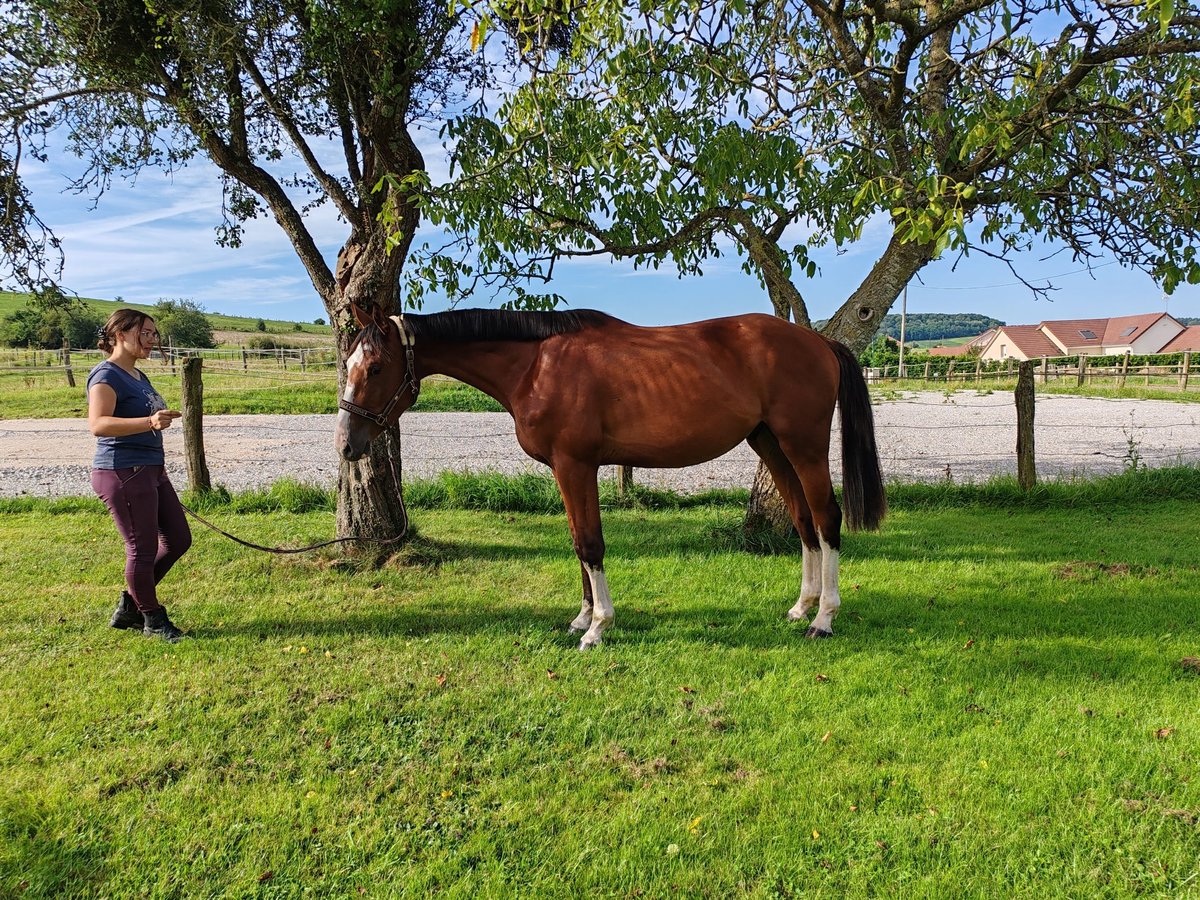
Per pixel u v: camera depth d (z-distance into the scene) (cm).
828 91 471
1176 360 2952
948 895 204
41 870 215
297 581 505
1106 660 356
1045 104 417
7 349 3622
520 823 238
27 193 523
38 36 464
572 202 533
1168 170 427
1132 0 332
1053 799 246
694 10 387
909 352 4644
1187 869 213
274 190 531
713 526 639
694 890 208
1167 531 636
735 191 498
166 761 275
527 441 405
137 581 383
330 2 423
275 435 1432
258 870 217
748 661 364
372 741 289
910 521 699
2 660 365
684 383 384
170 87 488
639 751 282
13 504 760
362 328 397
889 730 293
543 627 416
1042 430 1478
